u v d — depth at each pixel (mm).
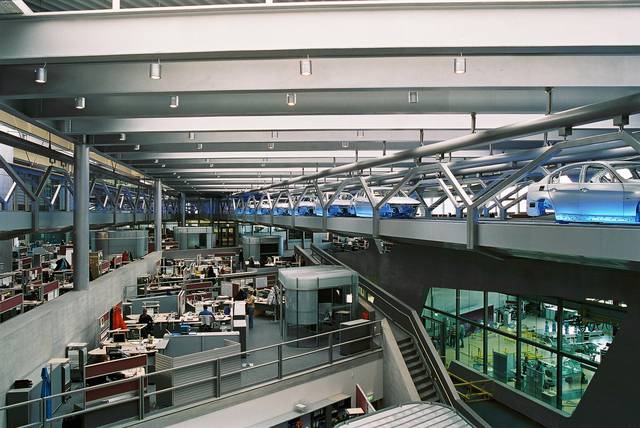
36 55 6895
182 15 6859
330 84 8930
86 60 7086
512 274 16375
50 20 6910
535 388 17688
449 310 22906
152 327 19672
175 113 11375
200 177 34344
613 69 8906
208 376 12578
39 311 14773
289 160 23828
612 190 10008
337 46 6727
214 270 32188
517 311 18719
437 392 16031
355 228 18297
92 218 24234
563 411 16125
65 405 13750
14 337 12461
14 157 28891
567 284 14375
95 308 19453
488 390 19547
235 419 12703
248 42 6785
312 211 34188
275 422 13266
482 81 8867
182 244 48469
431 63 8867
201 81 9109
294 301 18281
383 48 6707
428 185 25062
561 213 11062
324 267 21281
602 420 13609
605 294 13297
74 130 14508
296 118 13336
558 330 16781
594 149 14633
